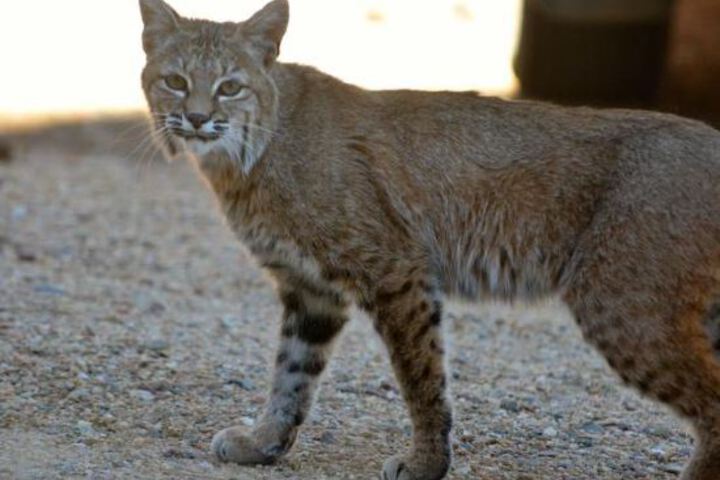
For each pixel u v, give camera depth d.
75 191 33.66
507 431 18.55
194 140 16.62
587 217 16.06
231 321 23.77
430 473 16.12
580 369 22.02
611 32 43.72
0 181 33.84
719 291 15.51
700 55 44.06
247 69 16.69
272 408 17.05
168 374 19.84
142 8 17.22
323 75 17.12
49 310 22.84
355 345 22.67
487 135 16.66
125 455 16.20
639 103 44.16
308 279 16.91
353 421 18.58
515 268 16.58
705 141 15.93
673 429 18.98
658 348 15.45
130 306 24.00
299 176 16.47
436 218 16.69
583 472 17.00
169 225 31.08
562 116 16.61
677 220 15.45
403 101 16.97
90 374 19.34
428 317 16.34
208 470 16.03
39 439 16.48
